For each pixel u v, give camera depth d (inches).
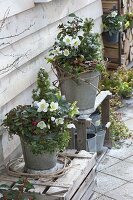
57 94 120.3
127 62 239.0
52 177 114.4
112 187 138.8
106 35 215.5
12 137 122.0
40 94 120.2
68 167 118.4
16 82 131.7
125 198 133.0
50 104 114.4
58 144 114.9
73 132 139.5
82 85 137.9
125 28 224.4
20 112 115.1
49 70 153.3
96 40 142.5
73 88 138.6
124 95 209.3
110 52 222.1
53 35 156.5
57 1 158.7
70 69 135.9
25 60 136.3
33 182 112.7
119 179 143.2
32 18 140.8
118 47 220.1
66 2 166.6
